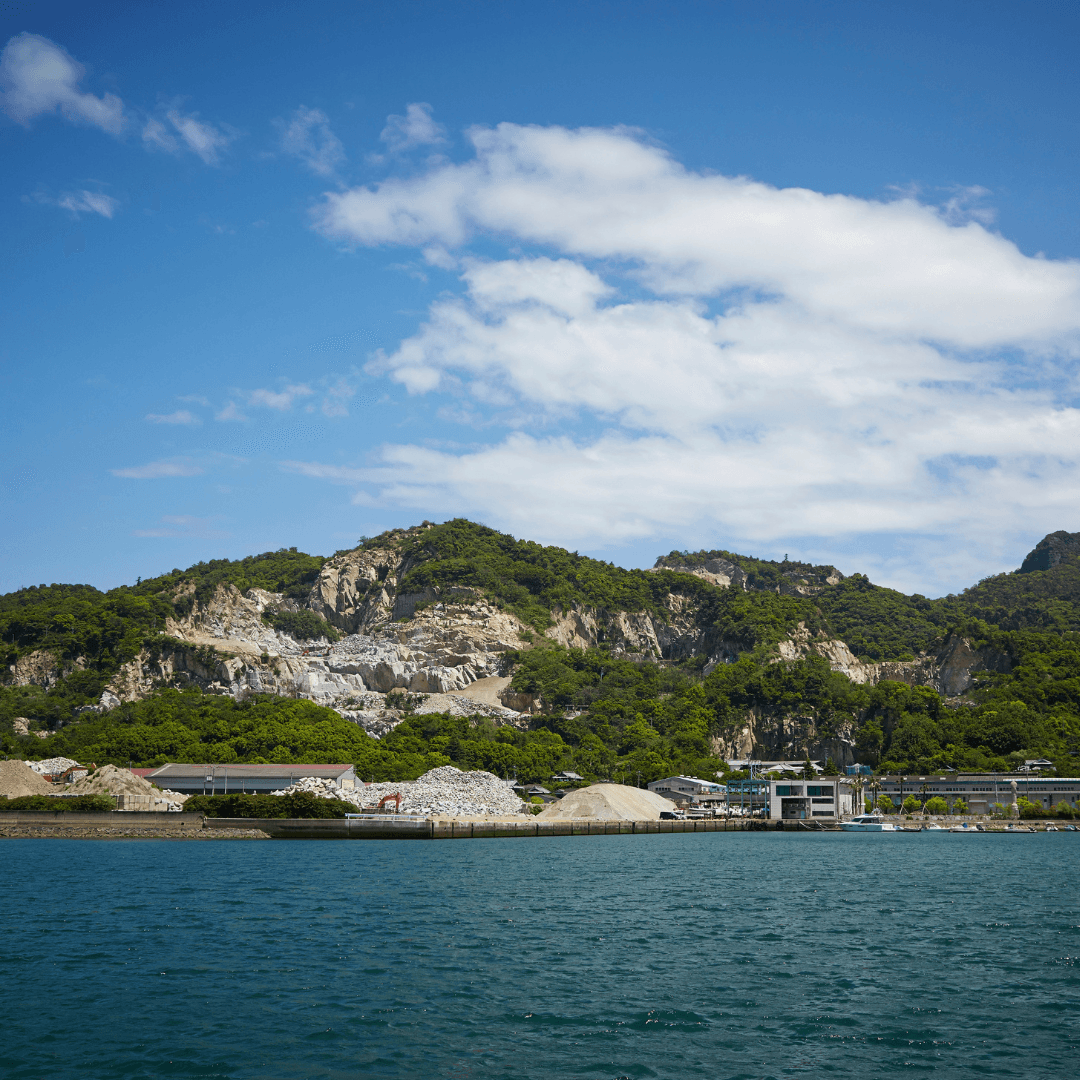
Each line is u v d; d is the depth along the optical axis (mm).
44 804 183625
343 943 66688
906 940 69750
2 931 71125
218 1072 39500
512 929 73188
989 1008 49781
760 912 83875
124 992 52094
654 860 141250
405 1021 46656
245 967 58500
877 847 185250
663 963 60469
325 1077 38938
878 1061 41250
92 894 91938
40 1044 43000
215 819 179125
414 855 143750
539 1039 43938
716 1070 40031
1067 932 73875
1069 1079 39188
